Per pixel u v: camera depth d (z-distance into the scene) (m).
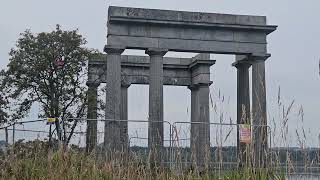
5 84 73.12
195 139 24.66
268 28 71.94
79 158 27.50
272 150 20.00
